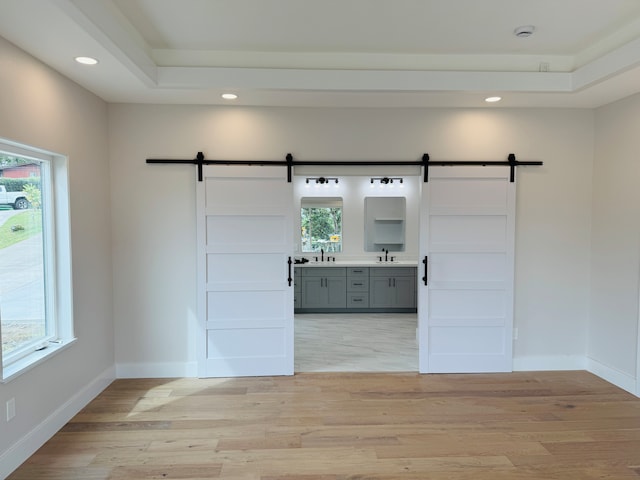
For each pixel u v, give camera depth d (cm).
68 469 242
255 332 390
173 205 380
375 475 237
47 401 275
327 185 719
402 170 394
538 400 337
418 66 336
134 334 382
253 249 387
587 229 398
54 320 298
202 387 363
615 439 276
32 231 280
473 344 399
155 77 318
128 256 378
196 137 379
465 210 392
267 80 327
